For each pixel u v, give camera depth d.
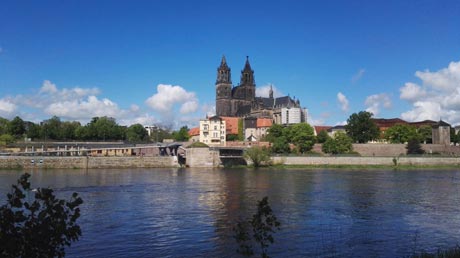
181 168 174.12
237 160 186.12
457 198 71.06
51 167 162.25
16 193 14.95
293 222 48.81
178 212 55.69
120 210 57.22
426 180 109.25
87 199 68.31
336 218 51.56
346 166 180.50
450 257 28.52
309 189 85.31
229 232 43.41
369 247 37.78
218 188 87.00
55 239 15.02
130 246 37.97
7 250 14.23
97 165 170.88
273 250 36.34
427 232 44.03
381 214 54.59
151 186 91.00
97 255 35.19
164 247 37.69
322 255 35.12
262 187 89.19
